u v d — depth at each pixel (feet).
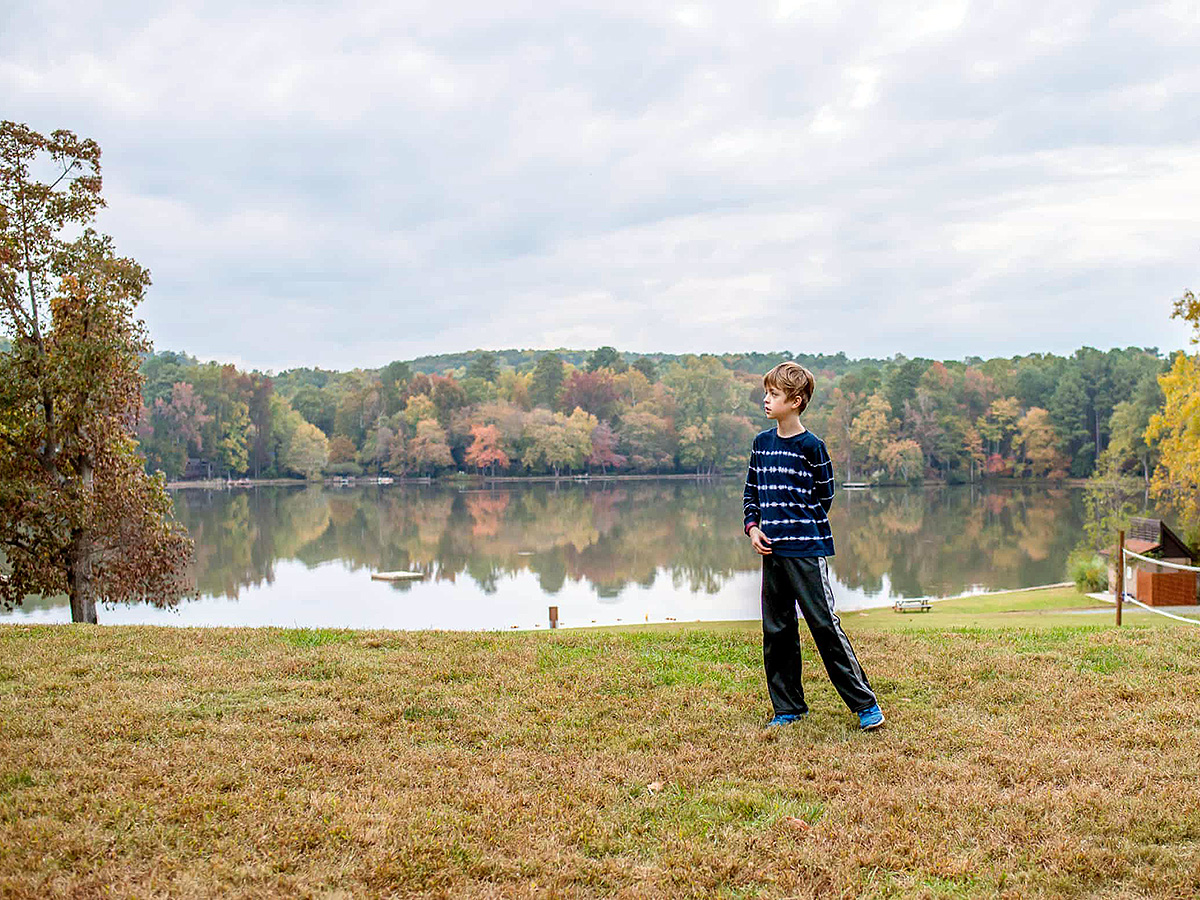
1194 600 85.97
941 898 10.66
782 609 17.54
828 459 17.12
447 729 17.60
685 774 14.80
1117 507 161.07
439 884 11.07
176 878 11.05
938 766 14.89
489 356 480.23
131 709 18.62
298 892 10.77
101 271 54.60
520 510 257.34
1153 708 17.78
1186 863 11.30
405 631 30.01
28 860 11.41
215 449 361.51
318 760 15.57
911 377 372.58
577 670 22.41
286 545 174.19
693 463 412.36
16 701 19.42
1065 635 27.09
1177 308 104.53
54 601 107.34
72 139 54.34
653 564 147.74
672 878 11.21
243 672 22.26
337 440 407.44
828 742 16.33
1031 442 346.74
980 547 165.07
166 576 66.08
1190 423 121.80
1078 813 12.85
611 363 497.87
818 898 10.74
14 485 50.88
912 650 24.32
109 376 55.21
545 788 14.24
